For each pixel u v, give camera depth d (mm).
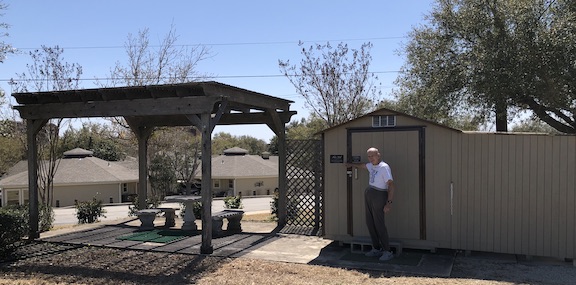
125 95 7840
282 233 8922
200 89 7262
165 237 8648
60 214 21891
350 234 7371
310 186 9578
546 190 6289
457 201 6727
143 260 6820
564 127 14141
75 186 31250
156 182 22609
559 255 6223
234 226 9328
